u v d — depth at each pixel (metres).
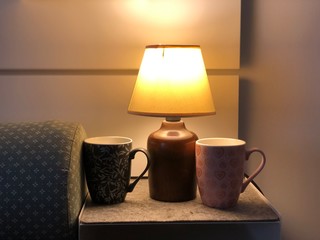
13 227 0.82
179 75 0.92
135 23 1.14
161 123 1.08
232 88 1.17
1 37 1.12
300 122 1.22
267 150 1.24
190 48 0.94
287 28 1.20
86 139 0.98
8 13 1.12
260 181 1.25
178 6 1.14
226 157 0.89
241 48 1.22
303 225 1.25
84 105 1.17
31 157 0.83
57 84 1.15
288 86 1.22
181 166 0.95
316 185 1.22
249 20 1.21
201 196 0.94
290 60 1.21
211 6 1.14
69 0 1.12
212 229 0.84
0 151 0.83
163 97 0.91
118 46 1.14
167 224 0.84
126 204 0.95
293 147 1.23
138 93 0.96
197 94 0.93
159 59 0.93
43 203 0.81
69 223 0.83
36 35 1.13
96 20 1.13
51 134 0.88
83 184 0.97
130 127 1.18
